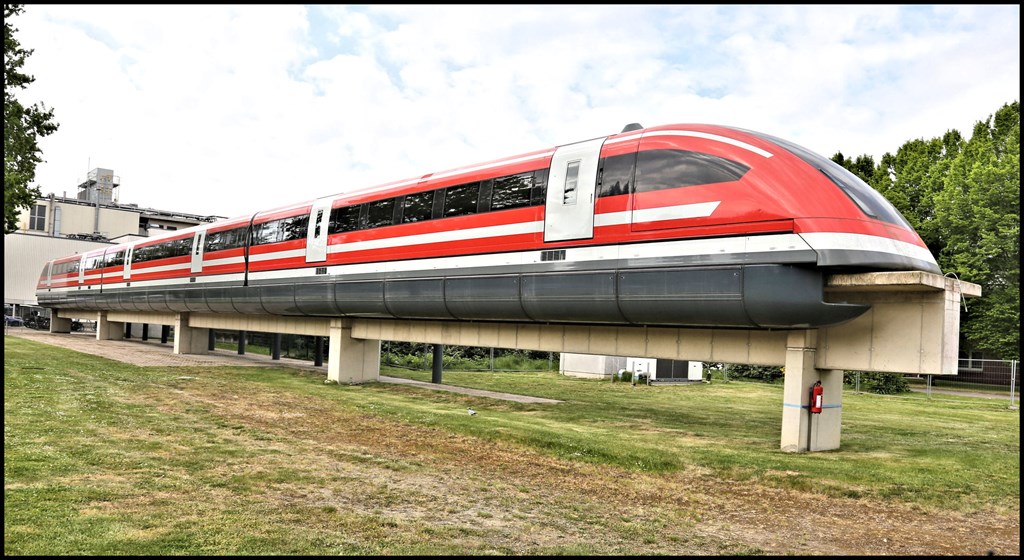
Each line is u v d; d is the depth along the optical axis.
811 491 9.19
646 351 13.61
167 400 15.93
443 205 16.27
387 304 17.73
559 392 23.03
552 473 10.08
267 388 19.31
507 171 14.75
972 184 36.16
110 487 7.92
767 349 11.94
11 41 16.36
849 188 10.67
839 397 12.04
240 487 8.38
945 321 10.11
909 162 42.53
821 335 11.50
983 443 13.16
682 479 9.84
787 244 10.19
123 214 70.00
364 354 21.89
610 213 12.41
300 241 21.48
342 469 9.74
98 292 38.75
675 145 11.79
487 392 21.30
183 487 8.19
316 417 14.47
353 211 19.42
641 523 7.66
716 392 25.78
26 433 10.63
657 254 11.63
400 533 6.88
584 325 14.75
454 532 7.00
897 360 10.56
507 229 14.43
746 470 9.97
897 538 7.34
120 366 23.58
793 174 10.51
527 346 16.00
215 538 6.34
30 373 18.81
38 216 65.25
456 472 9.92
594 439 12.06
